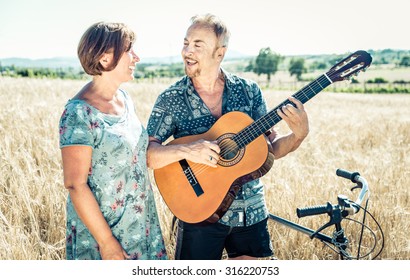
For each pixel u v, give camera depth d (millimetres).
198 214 2842
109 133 2328
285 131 9609
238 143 2898
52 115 7699
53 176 4852
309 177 5375
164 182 2902
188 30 2828
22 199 4246
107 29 2275
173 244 3885
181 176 2896
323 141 8078
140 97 15719
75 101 2307
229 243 3016
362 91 50031
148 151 2785
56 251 3822
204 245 2881
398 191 4875
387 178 5352
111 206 2377
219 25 2801
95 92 2375
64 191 4539
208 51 2789
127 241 2438
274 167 5496
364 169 5945
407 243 3973
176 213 2873
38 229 3822
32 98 12398
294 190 4734
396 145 8383
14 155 5352
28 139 5922
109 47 2264
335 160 6375
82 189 2256
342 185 5004
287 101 2867
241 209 2896
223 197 2842
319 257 3949
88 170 2301
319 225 4156
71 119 2262
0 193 4418
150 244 2596
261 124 2889
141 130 2562
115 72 2352
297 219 4207
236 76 3043
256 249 2963
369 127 10719
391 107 23172
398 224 4207
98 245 2420
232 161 2895
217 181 2871
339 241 2594
